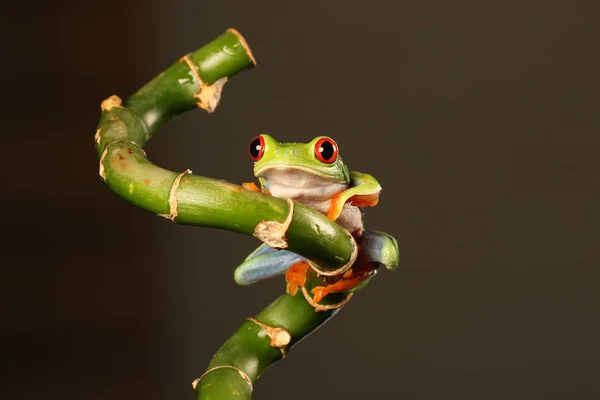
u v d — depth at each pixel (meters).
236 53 0.68
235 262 1.35
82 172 1.34
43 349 1.31
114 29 1.34
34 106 1.33
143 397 1.33
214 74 0.68
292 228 0.63
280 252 0.68
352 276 0.67
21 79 1.32
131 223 1.35
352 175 0.70
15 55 1.32
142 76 1.35
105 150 0.64
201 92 0.68
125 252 1.34
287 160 0.69
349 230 0.68
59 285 1.32
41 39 1.33
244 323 0.67
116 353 1.33
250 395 0.66
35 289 1.32
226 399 0.65
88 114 1.34
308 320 0.67
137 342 1.33
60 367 1.31
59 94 1.33
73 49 1.34
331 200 0.68
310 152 0.69
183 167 1.34
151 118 0.67
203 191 0.63
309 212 0.63
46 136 1.33
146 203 0.63
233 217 0.63
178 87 0.68
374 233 0.67
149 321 1.34
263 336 0.67
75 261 1.33
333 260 0.64
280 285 1.34
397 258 0.67
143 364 1.33
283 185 0.70
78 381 1.32
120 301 1.33
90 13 1.33
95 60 1.34
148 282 1.35
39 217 1.32
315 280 0.67
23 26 1.32
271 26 1.36
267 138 0.70
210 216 0.63
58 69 1.33
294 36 1.36
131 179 0.63
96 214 1.34
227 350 0.66
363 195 0.68
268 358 0.67
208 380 0.66
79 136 1.34
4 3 1.32
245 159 1.35
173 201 0.63
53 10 1.33
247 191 0.63
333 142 0.68
